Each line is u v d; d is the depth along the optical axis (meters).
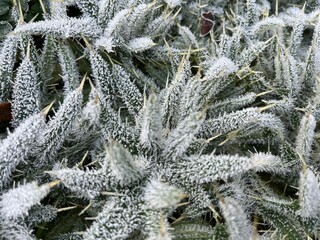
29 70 0.22
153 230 0.18
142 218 0.19
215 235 0.20
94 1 0.26
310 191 0.20
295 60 0.27
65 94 0.24
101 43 0.24
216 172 0.20
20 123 0.21
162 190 0.18
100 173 0.19
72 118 0.20
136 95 0.24
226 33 0.30
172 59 0.26
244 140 0.24
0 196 0.19
